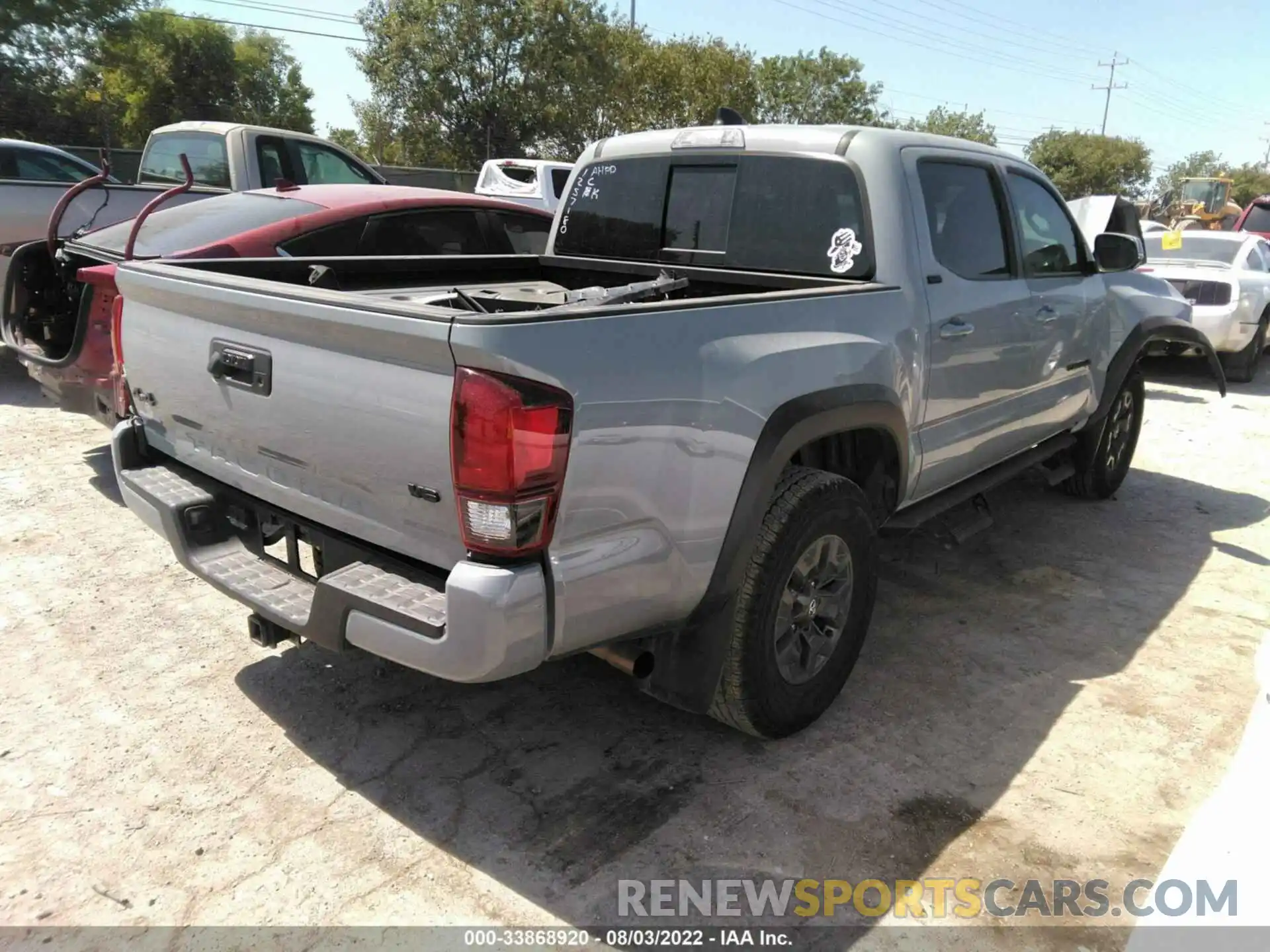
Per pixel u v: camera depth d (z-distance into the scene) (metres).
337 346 2.33
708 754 3.05
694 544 2.53
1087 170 63.41
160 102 38.16
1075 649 3.84
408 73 31.97
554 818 2.72
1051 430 4.79
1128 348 5.15
